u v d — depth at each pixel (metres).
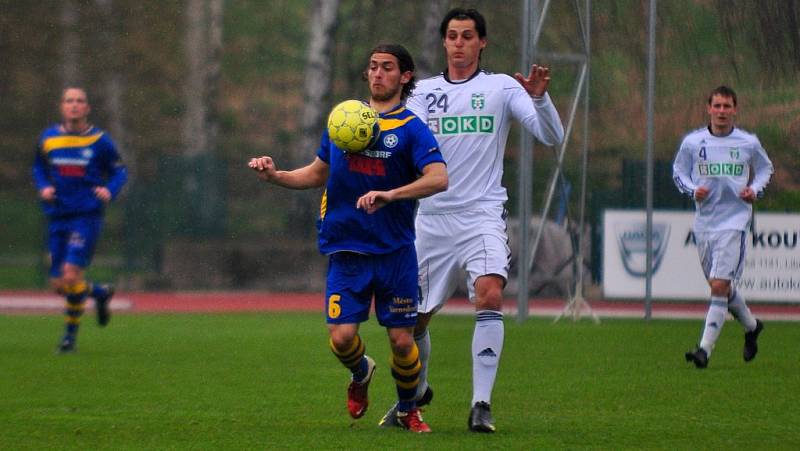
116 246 101.50
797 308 62.88
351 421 26.89
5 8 113.75
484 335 25.17
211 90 111.00
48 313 66.06
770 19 62.22
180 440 24.06
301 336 50.00
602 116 67.00
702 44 63.78
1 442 23.94
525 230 56.44
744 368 37.84
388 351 43.88
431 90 26.12
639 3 63.34
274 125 119.00
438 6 96.69
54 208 43.34
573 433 24.88
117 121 112.75
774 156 62.22
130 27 115.19
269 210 100.31
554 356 41.34
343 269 24.03
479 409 24.84
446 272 25.98
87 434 24.94
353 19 104.88
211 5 111.56
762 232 58.44
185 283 87.00
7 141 112.31
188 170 89.88
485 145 25.78
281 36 123.69
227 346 45.47
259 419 27.17
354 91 104.31
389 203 23.36
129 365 38.75
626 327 54.31
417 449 22.67
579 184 64.44
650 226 57.59
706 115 65.44
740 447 23.28
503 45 86.81
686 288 59.03
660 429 25.50
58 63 115.00
